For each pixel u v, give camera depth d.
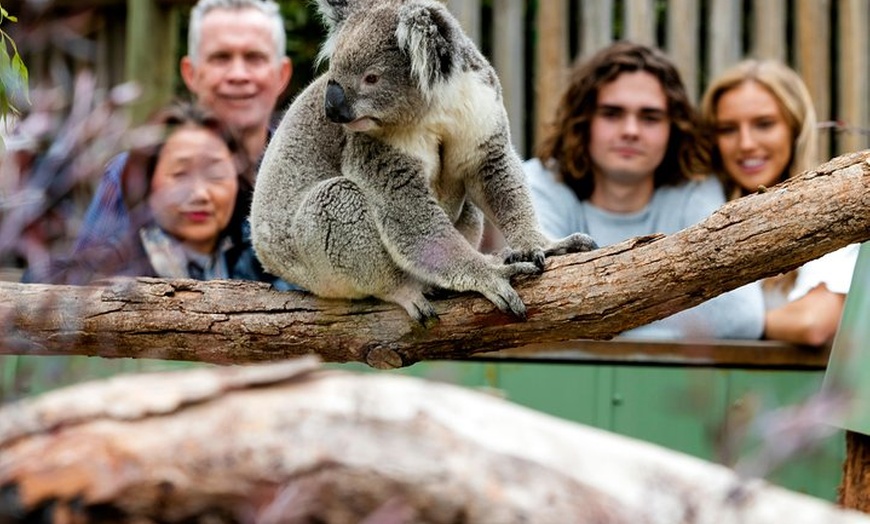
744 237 3.81
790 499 2.14
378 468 2.07
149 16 8.31
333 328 4.38
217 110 6.16
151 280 4.47
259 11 6.24
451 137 4.95
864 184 3.71
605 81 5.84
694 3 7.85
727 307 5.59
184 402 2.12
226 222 5.10
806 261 3.86
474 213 5.43
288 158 5.12
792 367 5.54
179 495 2.08
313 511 2.08
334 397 2.13
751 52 8.23
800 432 1.84
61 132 2.77
